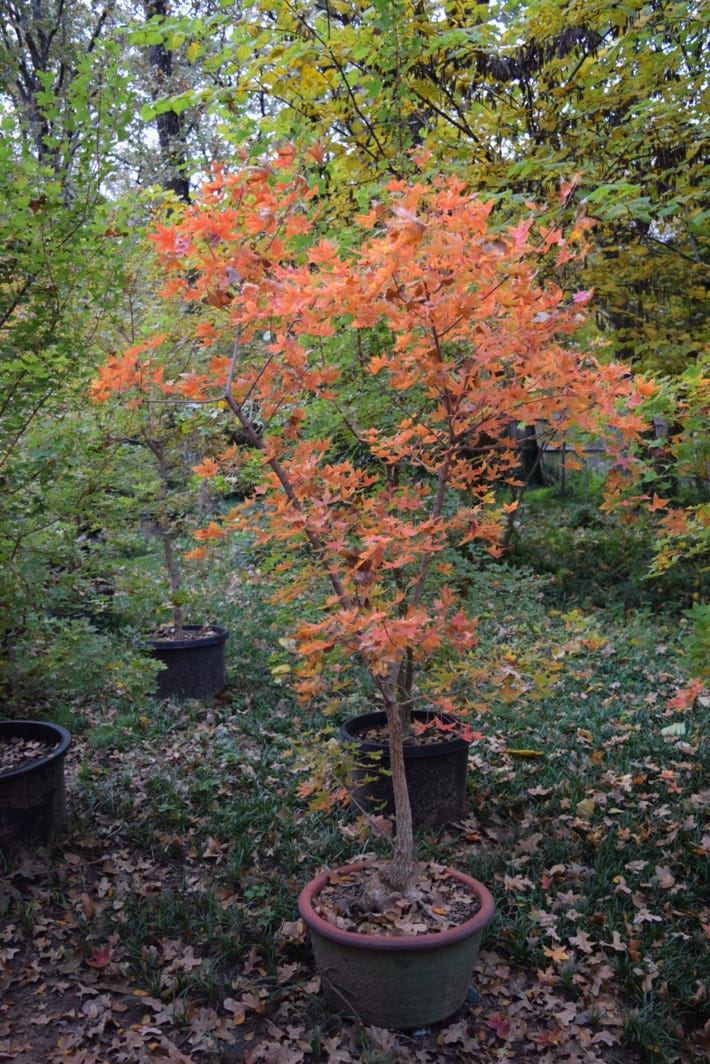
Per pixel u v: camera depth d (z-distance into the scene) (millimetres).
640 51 5172
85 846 3561
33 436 3732
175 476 6172
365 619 2102
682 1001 2619
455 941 2391
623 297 6199
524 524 9461
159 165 10328
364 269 2301
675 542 4176
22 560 3666
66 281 3400
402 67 4664
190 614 6926
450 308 2219
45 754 3732
